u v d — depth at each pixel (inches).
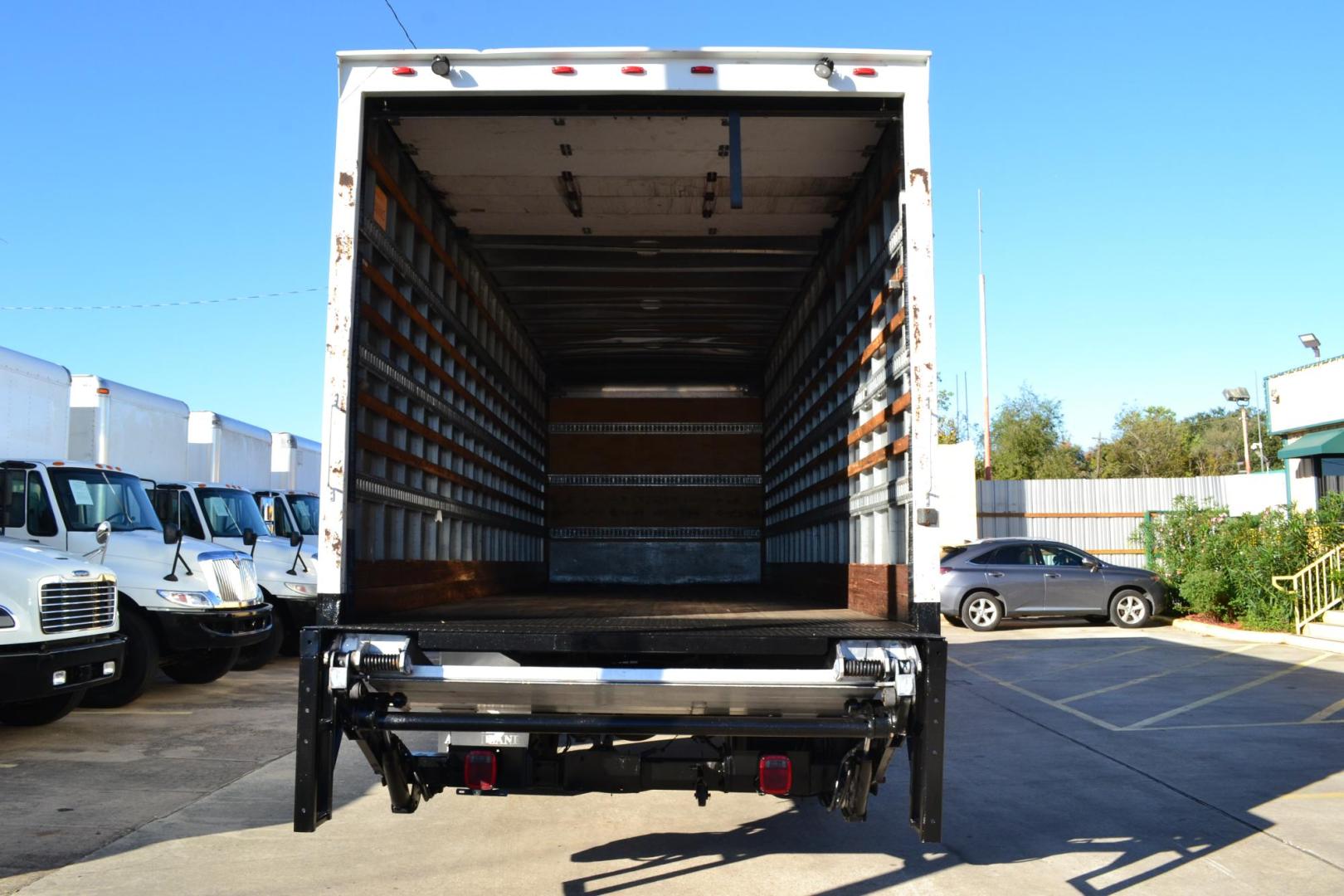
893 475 209.8
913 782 173.6
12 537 394.6
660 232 316.5
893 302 212.4
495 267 339.3
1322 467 797.9
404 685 176.2
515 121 231.0
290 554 551.5
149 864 206.4
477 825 239.1
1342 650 550.0
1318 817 244.7
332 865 206.8
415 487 248.5
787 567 397.7
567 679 172.4
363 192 197.2
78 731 350.6
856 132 235.9
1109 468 2364.7
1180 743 330.3
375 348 213.5
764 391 517.7
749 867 207.9
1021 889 195.0
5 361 390.3
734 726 172.7
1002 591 690.2
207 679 466.6
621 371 526.3
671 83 186.1
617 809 255.8
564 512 533.6
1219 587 662.5
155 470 514.6
